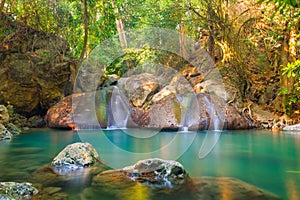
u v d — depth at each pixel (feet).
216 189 6.31
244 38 23.02
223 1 22.08
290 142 13.67
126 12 23.21
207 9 22.21
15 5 22.70
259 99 22.35
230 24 22.27
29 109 22.36
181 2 21.91
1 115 17.10
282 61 20.42
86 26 22.25
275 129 19.10
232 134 16.46
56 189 6.29
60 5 24.04
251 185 6.66
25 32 23.09
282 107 20.45
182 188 6.39
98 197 5.79
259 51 23.86
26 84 21.95
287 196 5.96
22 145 12.94
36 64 22.47
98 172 7.59
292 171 8.04
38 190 6.17
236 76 21.80
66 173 7.57
